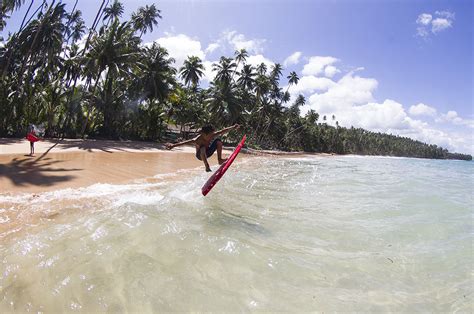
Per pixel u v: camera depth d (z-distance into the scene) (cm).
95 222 503
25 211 569
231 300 311
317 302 321
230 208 701
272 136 7206
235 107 4803
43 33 3053
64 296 295
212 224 554
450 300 345
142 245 423
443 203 925
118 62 3108
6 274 325
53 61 3650
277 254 439
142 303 294
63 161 1362
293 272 387
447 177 1936
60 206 616
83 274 337
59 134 3131
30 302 281
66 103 3155
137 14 4325
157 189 877
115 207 617
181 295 313
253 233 527
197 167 1611
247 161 2469
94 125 3547
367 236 563
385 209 801
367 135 12631
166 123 4834
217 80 5047
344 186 1215
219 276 359
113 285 320
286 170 1853
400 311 316
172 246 427
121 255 388
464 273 420
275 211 714
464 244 540
